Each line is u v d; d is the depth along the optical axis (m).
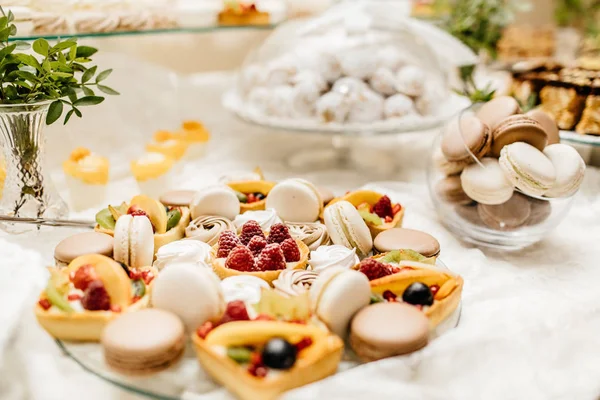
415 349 0.47
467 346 0.48
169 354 0.46
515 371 0.48
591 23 1.23
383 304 0.50
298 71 0.82
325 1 1.04
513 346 0.50
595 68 0.82
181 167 0.81
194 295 0.49
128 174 0.81
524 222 0.61
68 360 0.50
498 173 0.60
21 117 0.61
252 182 0.69
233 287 0.52
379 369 0.45
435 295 0.52
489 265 0.62
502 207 0.61
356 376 0.45
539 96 0.82
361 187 0.79
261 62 0.88
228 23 0.87
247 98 0.86
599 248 0.66
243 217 0.63
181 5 0.84
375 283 0.52
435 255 0.58
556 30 1.32
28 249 0.58
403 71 0.80
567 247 0.66
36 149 0.63
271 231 0.59
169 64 1.10
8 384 0.49
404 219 0.69
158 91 0.92
